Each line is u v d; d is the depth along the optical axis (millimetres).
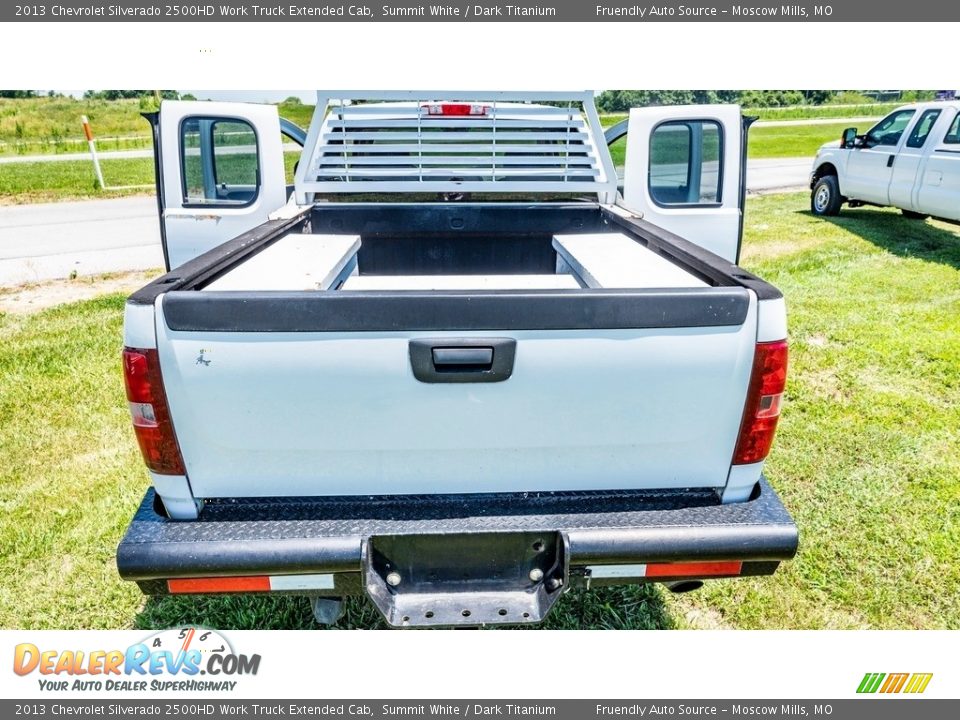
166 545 1914
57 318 6027
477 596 2027
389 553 1996
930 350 5258
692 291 1881
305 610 2812
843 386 4688
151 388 1859
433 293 1837
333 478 2010
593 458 2021
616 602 2869
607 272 2410
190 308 1808
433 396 1899
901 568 2988
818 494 3473
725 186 3990
